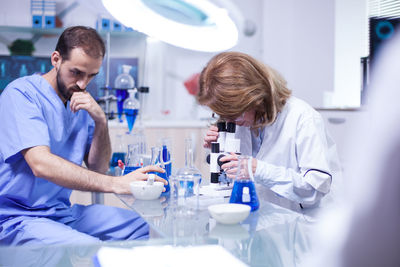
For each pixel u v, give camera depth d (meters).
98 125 1.77
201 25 1.62
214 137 1.52
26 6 3.92
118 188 1.33
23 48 3.78
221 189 1.32
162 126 3.34
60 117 1.61
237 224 0.94
